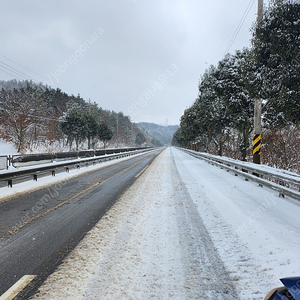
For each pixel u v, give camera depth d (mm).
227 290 2791
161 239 4297
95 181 11141
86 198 7648
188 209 6203
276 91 8781
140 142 137500
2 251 3902
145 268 3301
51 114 58969
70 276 3109
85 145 79438
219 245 4020
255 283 2912
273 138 20781
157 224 5086
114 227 4930
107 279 3031
